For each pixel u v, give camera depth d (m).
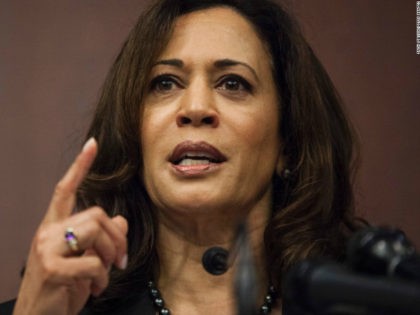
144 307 7.02
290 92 7.52
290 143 7.53
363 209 9.87
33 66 10.09
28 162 9.93
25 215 9.86
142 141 7.09
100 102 7.67
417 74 10.05
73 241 5.46
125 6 10.22
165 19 7.17
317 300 2.84
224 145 6.70
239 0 7.38
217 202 6.64
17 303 5.66
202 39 7.05
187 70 6.98
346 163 7.86
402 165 9.95
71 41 10.17
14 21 10.12
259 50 7.25
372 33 10.12
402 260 2.86
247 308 2.91
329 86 8.04
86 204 7.44
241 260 3.05
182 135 6.71
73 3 10.21
